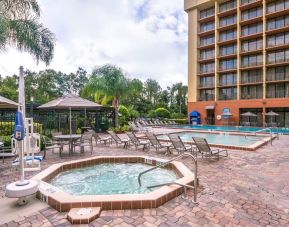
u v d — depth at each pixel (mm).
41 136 9414
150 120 30047
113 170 7031
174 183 4586
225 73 33875
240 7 31344
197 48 35781
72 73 54906
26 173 6004
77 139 9102
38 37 10695
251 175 5879
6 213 3572
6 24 8867
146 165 7570
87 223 3283
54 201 3756
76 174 6555
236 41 32250
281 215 3588
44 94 43531
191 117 34312
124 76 20094
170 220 3393
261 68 30672
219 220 3404
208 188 4824
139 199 3801
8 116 13461
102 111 19609
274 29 28781
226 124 31188
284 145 11922
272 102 28016
